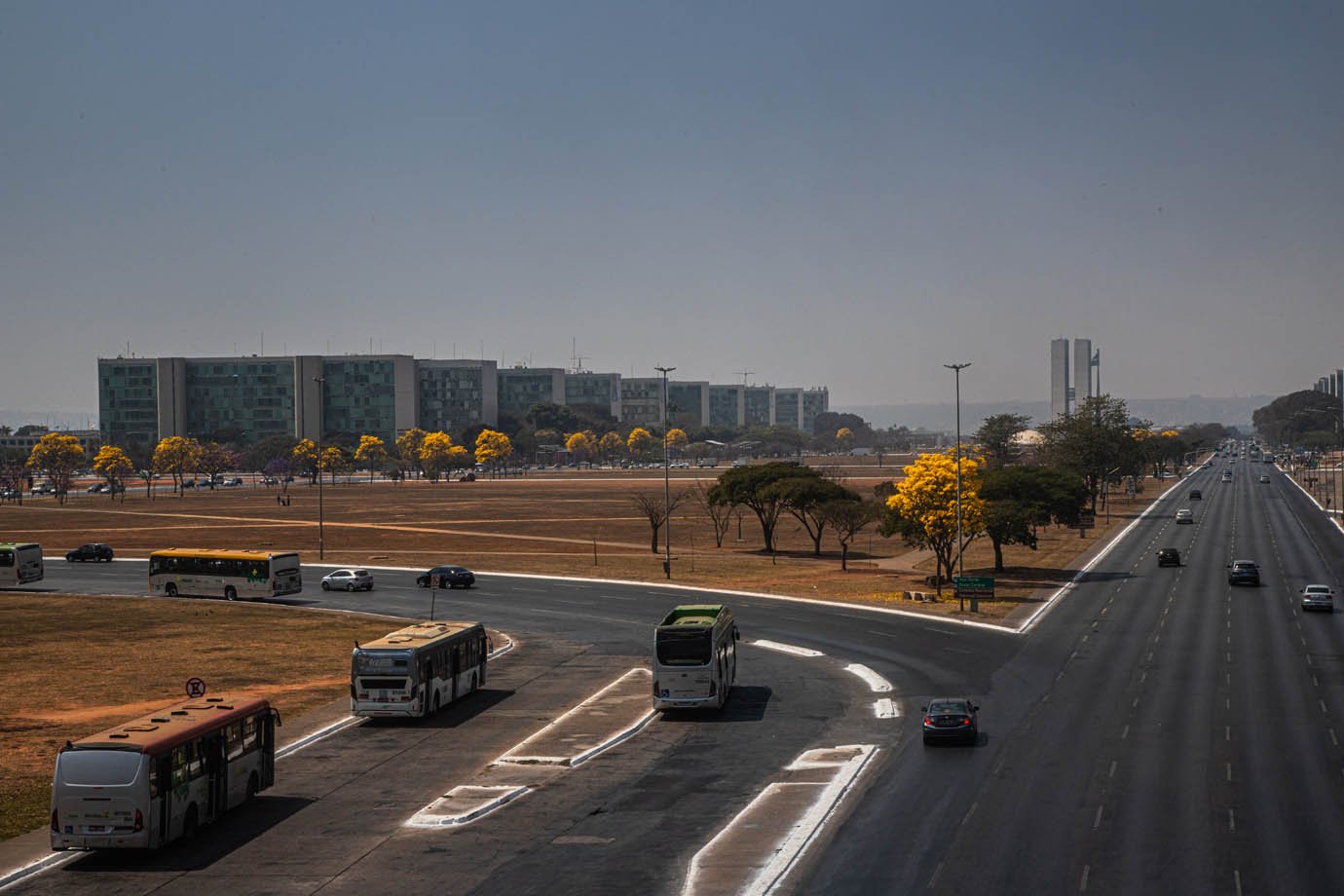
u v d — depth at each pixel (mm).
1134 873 36750
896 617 98688
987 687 69188
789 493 148875
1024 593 112625
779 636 89250
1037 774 49344
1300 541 160125
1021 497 133750
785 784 48844
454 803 46562
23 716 64000
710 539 175375
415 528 191125
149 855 40688
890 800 46000
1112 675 72062
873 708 63969
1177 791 46406
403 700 61438
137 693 69938
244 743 46438
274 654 83438
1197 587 114625
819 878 37125
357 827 43781
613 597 113312
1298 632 87375
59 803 39188
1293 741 54688
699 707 62562
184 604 111000
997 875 36938
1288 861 37625
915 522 114688
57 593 119625
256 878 38000
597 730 59656
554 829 43219
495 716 63688
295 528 190875
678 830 42750
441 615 102938
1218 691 66812
